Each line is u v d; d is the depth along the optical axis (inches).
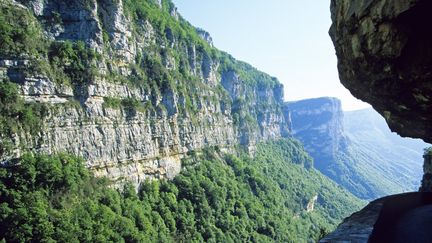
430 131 997.8
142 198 4650.6
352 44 825.5
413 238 587.2
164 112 5600.4
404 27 622.8
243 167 7618.1
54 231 2965.1
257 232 5723.4
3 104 3371.1
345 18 818.2
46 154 3582.7
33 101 3656.5
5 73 3508.9
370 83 895.1
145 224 4015.8
